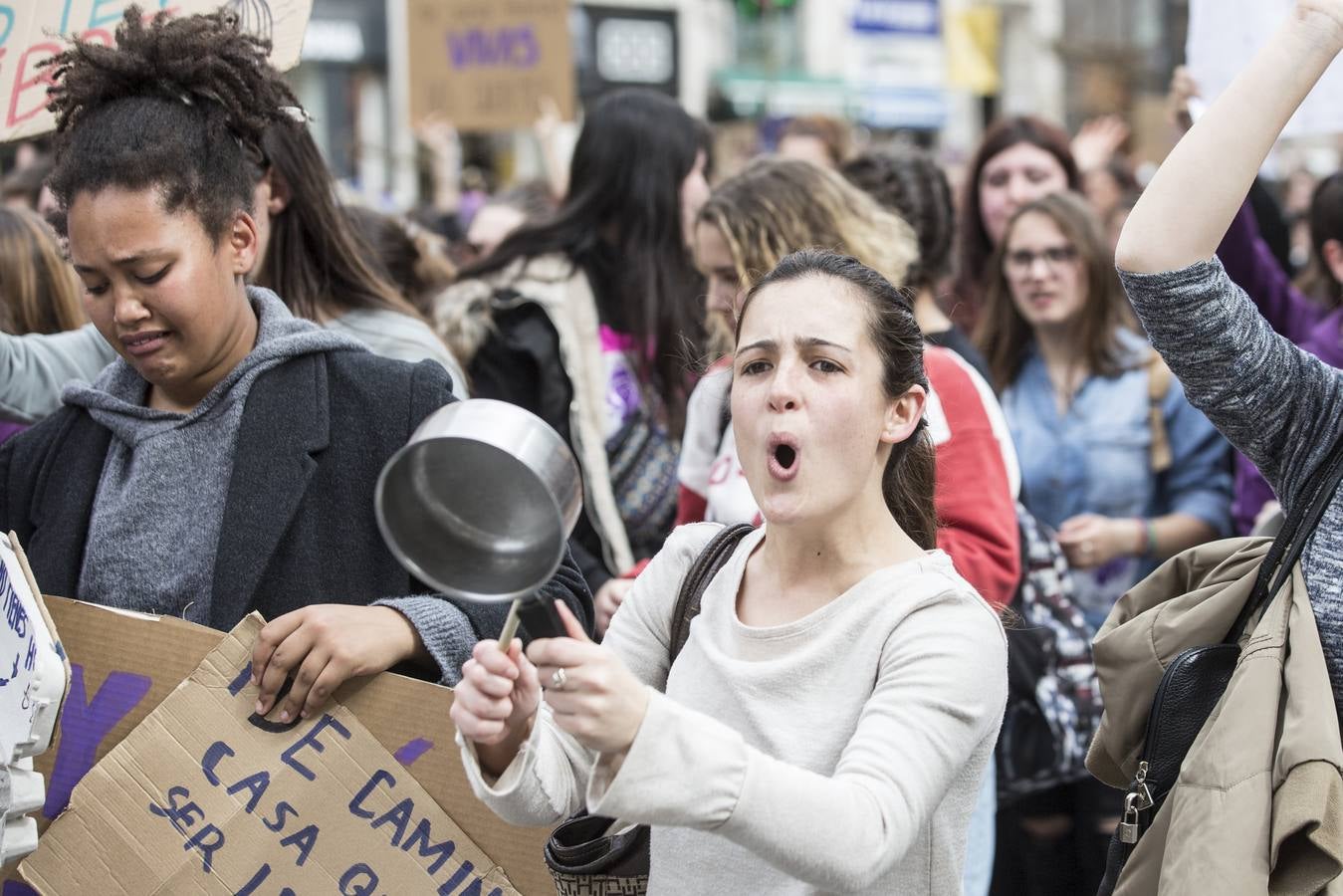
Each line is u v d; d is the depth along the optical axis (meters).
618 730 1.38
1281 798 1.67
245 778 1.95
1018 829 3.25
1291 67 1.84
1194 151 1.87
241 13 2.47
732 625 1.69
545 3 6.32
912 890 1.61
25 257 3.34
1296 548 1.85
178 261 2.04
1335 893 1.67
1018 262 4.07
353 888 1.93
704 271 3.00
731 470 2.70
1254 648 1.81
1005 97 21.11
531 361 3.49
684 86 17.69
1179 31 19.34
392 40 16.22
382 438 2.14
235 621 2.06
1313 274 4.70
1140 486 4.03
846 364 1.61
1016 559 2.64
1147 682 1.98
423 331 2.71
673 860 1.67
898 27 15.64
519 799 1.58
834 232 2.85
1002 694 1.62
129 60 2.08
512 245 3.58
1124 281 1.92
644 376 3.51
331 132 16.09
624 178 3.52
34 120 2.49
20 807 1.81
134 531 2.12
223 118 2.12
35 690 1.76
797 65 19.09
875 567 1.67
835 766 1.58
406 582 2.13
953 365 2.70
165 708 1.97
